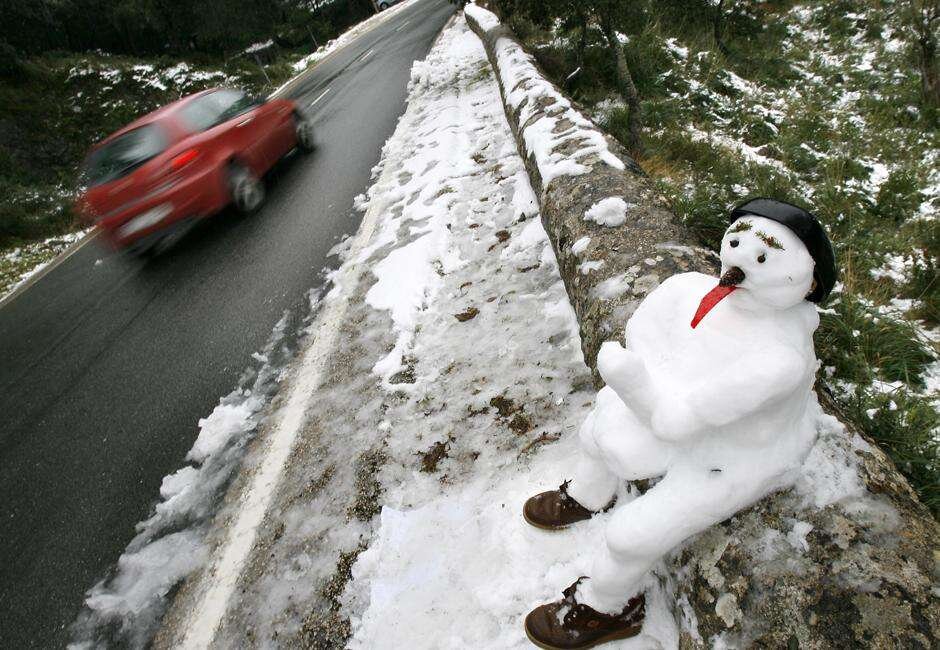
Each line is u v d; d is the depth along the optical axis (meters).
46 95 15.42
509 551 2.14
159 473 3.28
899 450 2.30
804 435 1.44
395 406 3.13
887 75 11.25
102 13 20.55
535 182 4.24
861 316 3.12
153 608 2.48
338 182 7.04
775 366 1.17
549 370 2.99
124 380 4.35
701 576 1.45
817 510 1.39
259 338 4.32
